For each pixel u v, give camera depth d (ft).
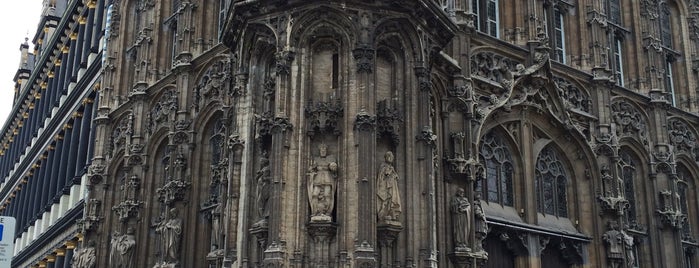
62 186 152.25
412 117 72.69
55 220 149.69
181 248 94.02
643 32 114.11
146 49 111.75
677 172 113.29
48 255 150.10
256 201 71.36
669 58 119.44
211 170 97.25
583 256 96.22
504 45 94.99
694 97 118.62
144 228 102.58
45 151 178.81
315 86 71.15
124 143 111.65
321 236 66.03
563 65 100.17
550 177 98.27
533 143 96.78
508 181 93.56
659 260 103.86
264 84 75.20
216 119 98.84
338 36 71.92
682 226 109.19
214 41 103.35
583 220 98.02
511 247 89.92
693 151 115.65
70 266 131.64
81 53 163.22
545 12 103.45
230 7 78.74
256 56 76.33
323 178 67.41
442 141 84.43
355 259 64.34
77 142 147.13
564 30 105.50
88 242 110.42
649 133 109.70
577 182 99.14
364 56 69.92
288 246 65.46
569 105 99.55
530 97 95.50
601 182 98.58
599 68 103.55
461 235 80.74
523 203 92.84
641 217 105.81
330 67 71.92
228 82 89.40
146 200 103.81
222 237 80.18
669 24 122.52
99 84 131.75
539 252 91.35
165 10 113.50
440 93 85.81
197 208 96.43
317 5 71.36
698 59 120.78
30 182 193.67
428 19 75.92
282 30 72.02
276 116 68.74
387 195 68.74
